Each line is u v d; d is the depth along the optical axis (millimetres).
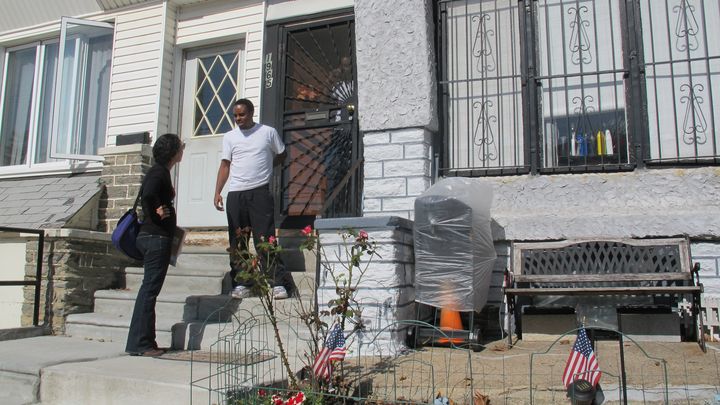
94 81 7391
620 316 4516
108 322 5023
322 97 6398
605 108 5238
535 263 4945
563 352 4105
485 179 5371
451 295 4312
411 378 3455
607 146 5188
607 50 5273
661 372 3416
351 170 5383
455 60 5727
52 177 7355
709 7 5051
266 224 4996
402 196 5418
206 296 5043
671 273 4359
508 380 3369
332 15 6414
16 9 7902
